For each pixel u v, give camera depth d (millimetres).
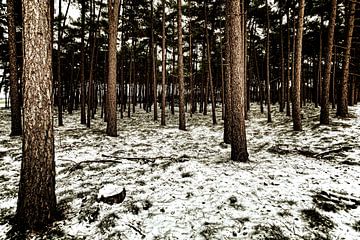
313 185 5895
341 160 7898
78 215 4793
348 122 13438
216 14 19984
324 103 13359
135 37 23562
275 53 27453
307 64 30234
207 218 4578
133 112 26344
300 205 4930
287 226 4293
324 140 10547
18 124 11922
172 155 8977
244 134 7875
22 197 4398
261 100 23156
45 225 4441
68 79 31531
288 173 6676
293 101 13156
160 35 23453
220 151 9641
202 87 27562
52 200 4617
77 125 16812
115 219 4625
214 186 5816
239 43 7531
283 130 13703
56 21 19172
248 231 4160
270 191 5535
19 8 15156
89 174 6941
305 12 18547
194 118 22438
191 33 22234
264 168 7086
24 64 4332
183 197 5383
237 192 5465
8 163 7891
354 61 21797
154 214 4789
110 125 12562
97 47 23625
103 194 5266
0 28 16609
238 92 7711
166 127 16688
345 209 4855
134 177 6637
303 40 23000
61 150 9453
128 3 20203
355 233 4188
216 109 30953
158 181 6312
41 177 4438
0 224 4547
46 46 4410
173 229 4316
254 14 20453
